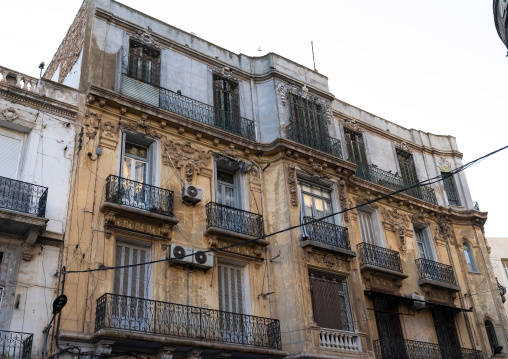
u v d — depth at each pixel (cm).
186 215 1805
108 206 1609
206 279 1748
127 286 1600
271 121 2177
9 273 1412
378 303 2161
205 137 1991
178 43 2122
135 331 1469
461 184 2920
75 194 1609
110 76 1886
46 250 1490
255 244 1894
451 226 2748
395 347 2080
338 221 2111
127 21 2014
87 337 1422
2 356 1298
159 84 2002
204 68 2164
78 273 1511
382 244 2358
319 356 1706
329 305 1897
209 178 1934
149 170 1839
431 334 2294
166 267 1677
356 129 2622
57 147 1642
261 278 1873
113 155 1748
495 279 2698
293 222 1938
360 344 1861
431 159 2936
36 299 1418
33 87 1688
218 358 1590
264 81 2281
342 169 2216
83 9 2005
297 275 1828
